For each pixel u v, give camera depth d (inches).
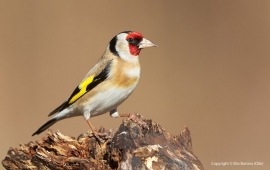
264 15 724.7
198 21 725.9
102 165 267.6
